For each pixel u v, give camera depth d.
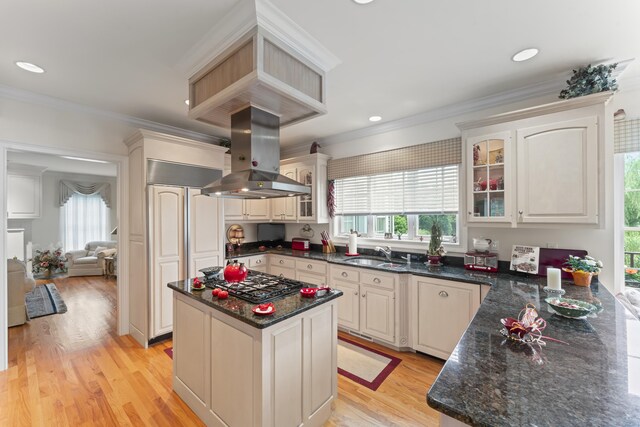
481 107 2.81
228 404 1.68
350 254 3.66
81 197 7.09
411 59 2.09
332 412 1.96
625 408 0.78
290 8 1.56
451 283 2.48
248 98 1.85
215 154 3.50
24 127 2.65
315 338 1.81
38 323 3.59
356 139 3.83
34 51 2.00
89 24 1.71
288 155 4.73
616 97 2.25
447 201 3.10
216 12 1.61
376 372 2.45
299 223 4.59
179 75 2.33
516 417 0.75
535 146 2.20
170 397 2.13
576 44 1.90
